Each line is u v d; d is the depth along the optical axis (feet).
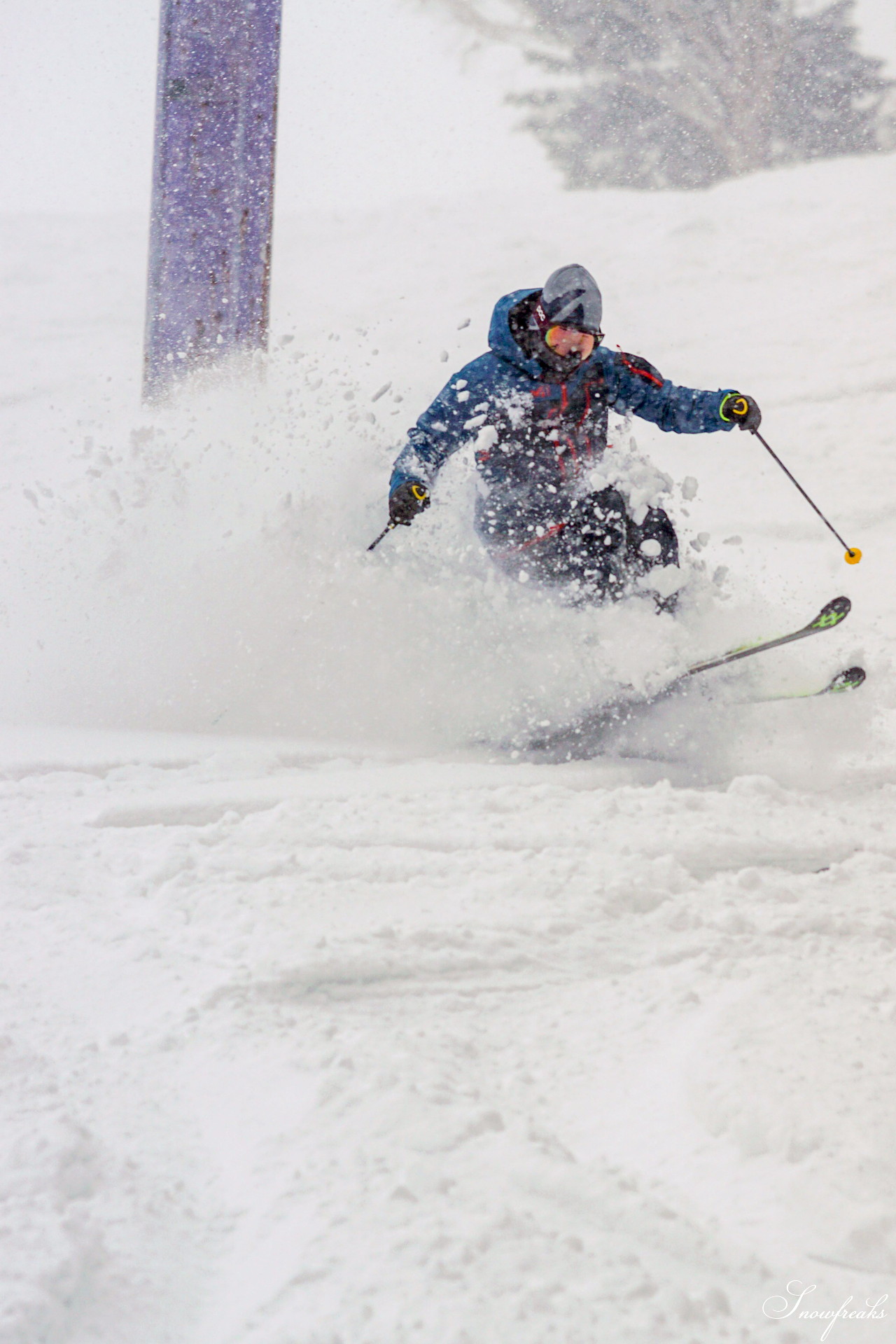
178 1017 20.97
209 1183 16.53
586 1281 14.69
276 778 36.76
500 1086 19.92
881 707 49.16
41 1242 14.48
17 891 26.58
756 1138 18.42
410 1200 15.83
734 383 131.13
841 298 149.28
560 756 43.93
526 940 25.55
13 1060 19.13
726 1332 14.32
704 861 31.53
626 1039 21.99
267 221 61.21
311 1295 14.11
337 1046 20.16
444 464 45.24
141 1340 13.53
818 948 26.37
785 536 93.66
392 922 25.61
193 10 59.82
